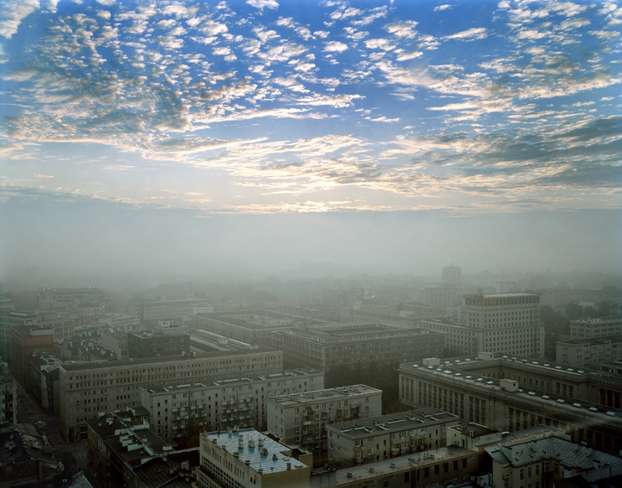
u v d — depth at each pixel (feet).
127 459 552.00
